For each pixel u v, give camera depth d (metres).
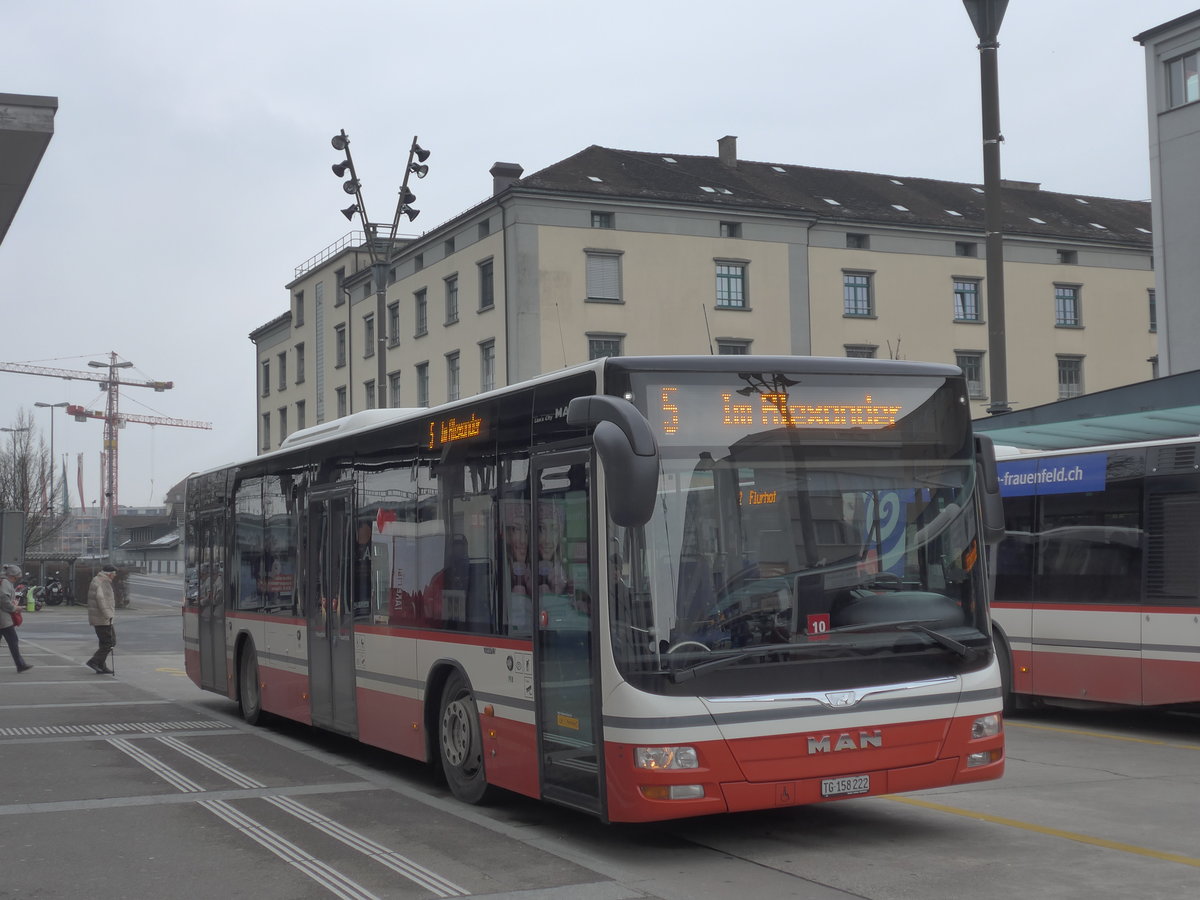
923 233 54.03
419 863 7.55
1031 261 56.31
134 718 15.62
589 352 47.59
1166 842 7.89
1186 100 26.94
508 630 8.59
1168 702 12.43
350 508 11.62
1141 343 58.25
